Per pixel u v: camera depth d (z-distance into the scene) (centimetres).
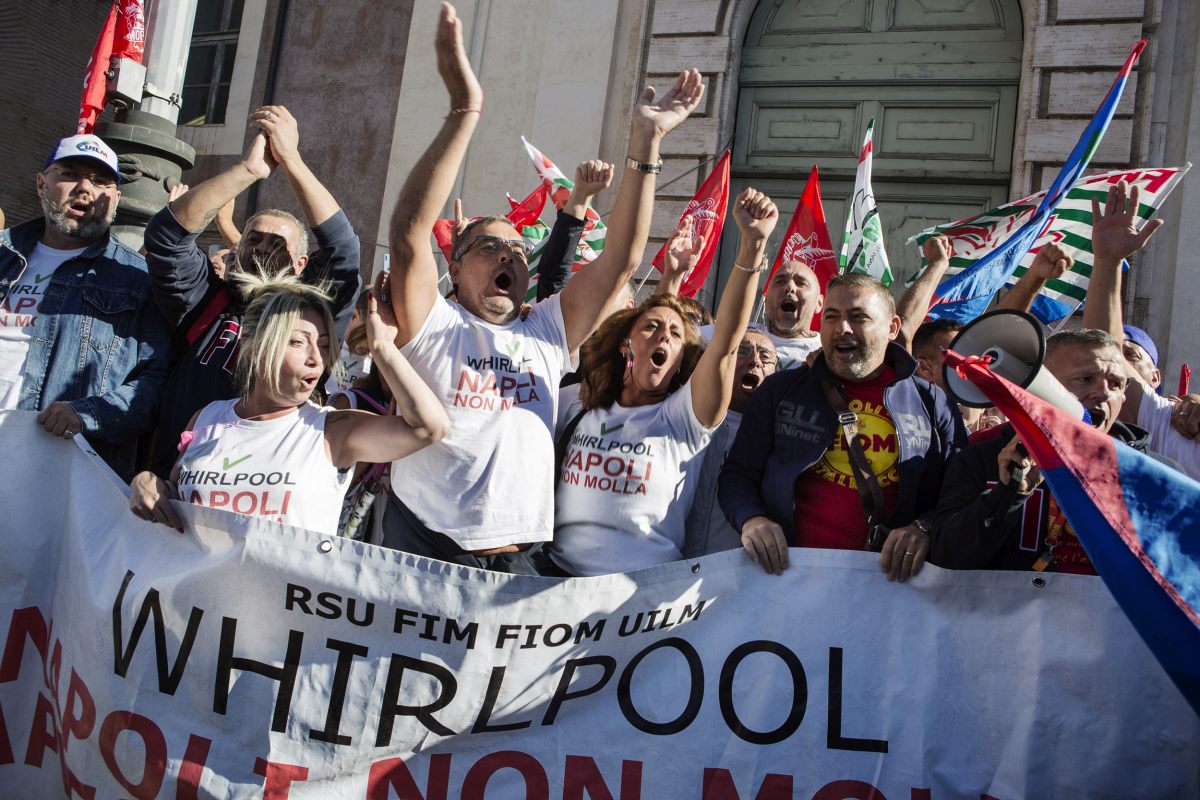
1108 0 720
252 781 259
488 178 838
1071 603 267
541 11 849
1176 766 256
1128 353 392
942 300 470
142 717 265
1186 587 225
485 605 266
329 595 263
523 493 292
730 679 274
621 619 273
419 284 290
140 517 275
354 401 354
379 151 872
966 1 794
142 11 518
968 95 782
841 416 300
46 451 306
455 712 265
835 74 812
